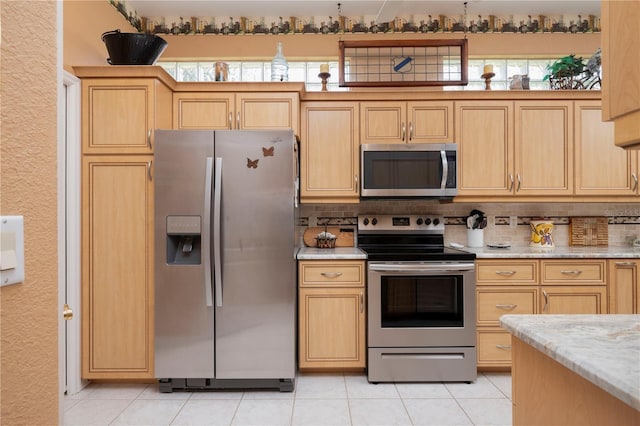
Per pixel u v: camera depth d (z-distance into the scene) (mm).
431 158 2824
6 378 544
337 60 3369
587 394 745
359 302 2580
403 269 2527
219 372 2371
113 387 2482
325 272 2594
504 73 3391
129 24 3146
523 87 2955
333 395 2363
